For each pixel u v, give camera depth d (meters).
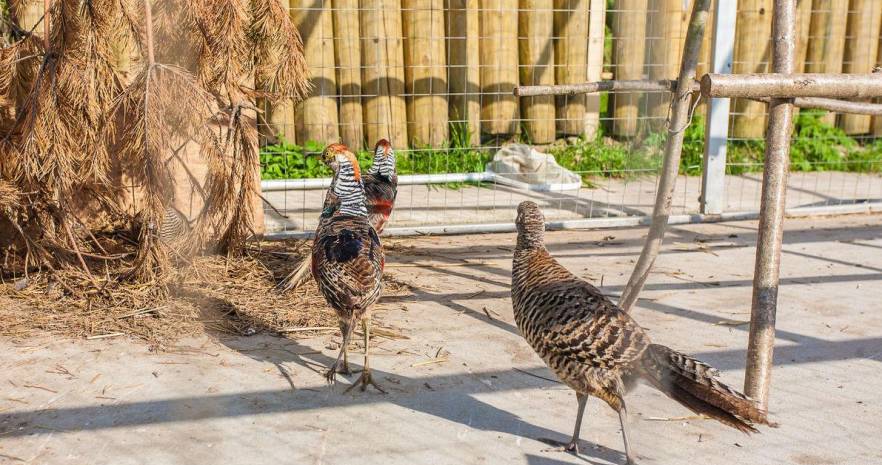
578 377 1.22
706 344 1.70
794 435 1.36
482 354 1.63
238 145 1.89
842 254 2.28
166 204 1.77
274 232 2.23
